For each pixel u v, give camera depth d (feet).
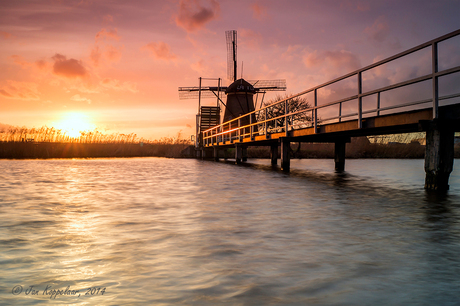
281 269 11.75
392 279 10.87
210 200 28.17
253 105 154.51
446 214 21.80
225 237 16.12
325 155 157.38
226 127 147.02
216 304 9.18
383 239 15.71
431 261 12.60
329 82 43.86
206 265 12.19
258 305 9.12
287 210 23.44
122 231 17.42
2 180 47.44
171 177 51.60
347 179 48.06
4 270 11.84
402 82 31.45
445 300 9.40
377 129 38.73
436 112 28.43
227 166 84.12
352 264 12.26
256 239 15.75
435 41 27.84
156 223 19.29
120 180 47.16
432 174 30.66
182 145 180.86
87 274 11.42
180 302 9.31
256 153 158.40
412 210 23.24
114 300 9.48
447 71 26.63
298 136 55.47
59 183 43.16
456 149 143.02
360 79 37.78
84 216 21.48
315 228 17.98
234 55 164.86
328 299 9.47
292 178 49.60
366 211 22.97
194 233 16.93
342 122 42.14
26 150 151.43
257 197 29.94
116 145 176.65
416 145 157.28
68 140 173.58
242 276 11.13
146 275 11.28
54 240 15.74
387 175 55.57
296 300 9.41
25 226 18.75
